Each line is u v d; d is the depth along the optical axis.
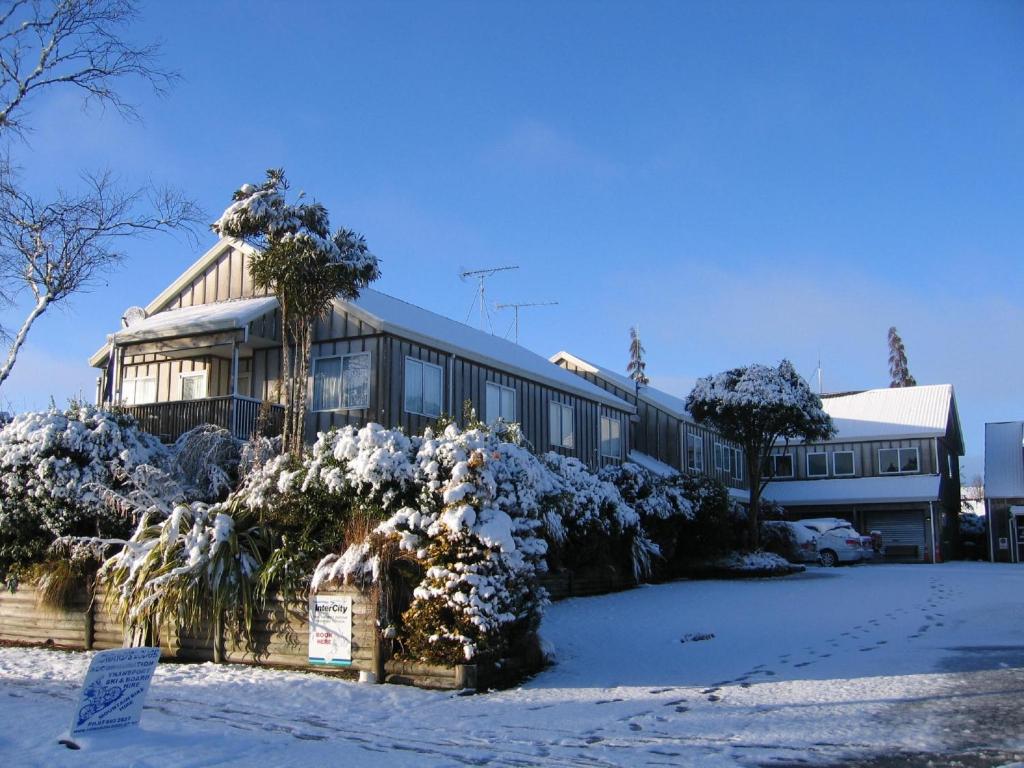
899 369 72.12
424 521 11.55
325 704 10.09
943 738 7.88
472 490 11.52
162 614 12.72
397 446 12.16
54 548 14.53
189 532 12.96
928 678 10.38
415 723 9.18
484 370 22.95
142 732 8.47
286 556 12.28
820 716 8.87
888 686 10.05
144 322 21.00
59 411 15.40
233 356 18.98
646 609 17.36
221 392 21.80
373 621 11.41
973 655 11.75
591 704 9.91
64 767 7.35
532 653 11.89
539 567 12.43
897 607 16.86
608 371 36.16
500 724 9.09
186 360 22.52
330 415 19.73
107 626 13.81
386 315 20.62
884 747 7.68
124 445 15.34
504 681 11.24
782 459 44.09
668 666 11.98
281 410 19.55
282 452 16.12
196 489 15.66
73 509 14.51
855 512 40.31
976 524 46.59
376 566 11.34
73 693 10.71
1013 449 38.31
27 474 14.72
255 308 19.64
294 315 17.41
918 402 43.84
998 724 8.26
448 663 10.91
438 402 21.05
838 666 11.38
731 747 7.90
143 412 19.23
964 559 44.19
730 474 41.62
